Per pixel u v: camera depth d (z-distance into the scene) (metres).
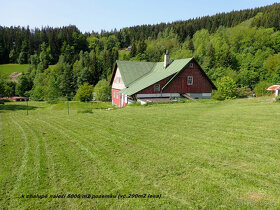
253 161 6.09
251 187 4.84
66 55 107.88
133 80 31.95
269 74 62.06
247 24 108.88
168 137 9.11
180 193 4.88
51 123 14.59
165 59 31.84
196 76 29.42
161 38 130.00
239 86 62.25
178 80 28.44
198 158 6.64
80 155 7.74
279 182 4.94
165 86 27.52
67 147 8.77
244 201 4.38
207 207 4.30
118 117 15.20
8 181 6.02
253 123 10.27
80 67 87.00
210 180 5.29
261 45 77.38
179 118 13.17
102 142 9.15
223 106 17.97
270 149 6.85
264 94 39.25
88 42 147.88
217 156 6.66
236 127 9.80
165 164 6.41
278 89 23.31
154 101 24.55
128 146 8.34
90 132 11.10
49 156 7.80
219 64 71.62
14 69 106.62
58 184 5.72
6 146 9.31
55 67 87.94
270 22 95.25
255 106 15.99
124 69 33.41
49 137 10.57
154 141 8.72
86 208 4.64
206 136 8.83
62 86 71.12
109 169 6.41
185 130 10.06
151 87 27.20
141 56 92.25
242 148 7.13
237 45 85.12
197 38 101.44
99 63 90.69
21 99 70.12
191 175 5.62
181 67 28.14
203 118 12.59
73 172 6.36
